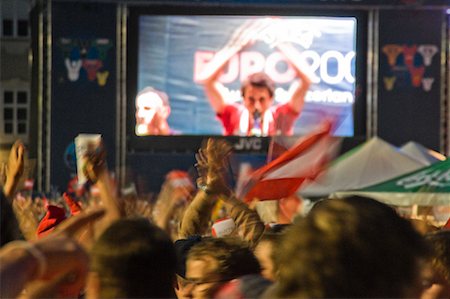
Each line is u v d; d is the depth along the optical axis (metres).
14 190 7.79
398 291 4.09
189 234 9.12
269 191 14.83
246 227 8.17
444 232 7.42
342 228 4.11
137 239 4.89
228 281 7.02
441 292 7.27
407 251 4.12
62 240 3.71
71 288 3.75
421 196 23.95
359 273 4.06
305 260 4.11
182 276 7.12
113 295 4.84
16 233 4.65
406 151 37.03
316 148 14.82
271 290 4.42
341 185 28.77
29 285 3.76
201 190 9.02
